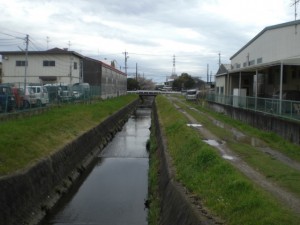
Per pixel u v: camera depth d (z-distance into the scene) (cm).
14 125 1744
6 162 1248
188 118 2714
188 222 784
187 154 1316
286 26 2920
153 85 14250
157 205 1220
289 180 969
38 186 1339
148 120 4841
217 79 4728
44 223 1291
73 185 1755
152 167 1755
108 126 3256
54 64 4731
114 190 1708
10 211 1083
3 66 4738
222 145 1537
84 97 3925
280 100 1973
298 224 647
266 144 1650
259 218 678
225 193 846
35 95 2489
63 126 2152
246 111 2584
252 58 3819
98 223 1306
